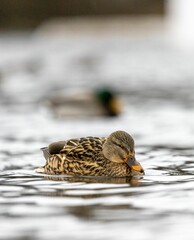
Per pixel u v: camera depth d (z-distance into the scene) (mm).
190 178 12438
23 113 24844
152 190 11453
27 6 78938
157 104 27297
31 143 17438
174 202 10633
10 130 20266
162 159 14633
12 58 55406
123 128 20828
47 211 10180
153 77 41188
